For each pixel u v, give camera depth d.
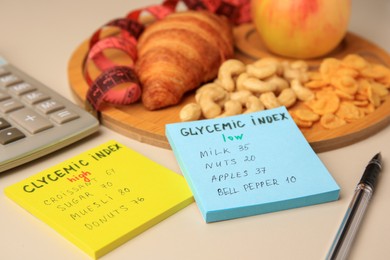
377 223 0.43
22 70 0.60
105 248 0.41
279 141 0.48
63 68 0.60
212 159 0.46
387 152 0.50
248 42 0.64
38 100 0.52
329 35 0.59
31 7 0.73
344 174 0.47
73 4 0.74
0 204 0.45
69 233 0.42
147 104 0.53
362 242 0.42
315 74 0.56
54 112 0.51
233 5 0.64
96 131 0.51
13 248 0.42
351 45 0.63
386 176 0.47
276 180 0.45
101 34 0.65
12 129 0.49
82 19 0.70
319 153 0.50
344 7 0.58
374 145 0.51
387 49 0.64
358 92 0.54
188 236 0.42
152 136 0.50
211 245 0.42
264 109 0.52
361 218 0.43
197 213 0.44
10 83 0.54
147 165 0.47
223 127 0.49
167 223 0.43
